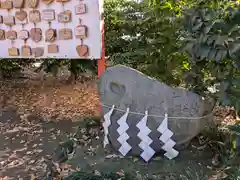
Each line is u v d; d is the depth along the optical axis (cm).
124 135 284
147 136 279
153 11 348
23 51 352
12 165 277
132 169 265
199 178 246
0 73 489
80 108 399
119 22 389
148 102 279
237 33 233
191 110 275
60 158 281
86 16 329
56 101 423
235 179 226
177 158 281
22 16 342
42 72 504
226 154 266
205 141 298
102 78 292
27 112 390
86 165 270
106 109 292
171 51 337
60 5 331
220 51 237
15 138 327
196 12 252
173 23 330
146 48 356
